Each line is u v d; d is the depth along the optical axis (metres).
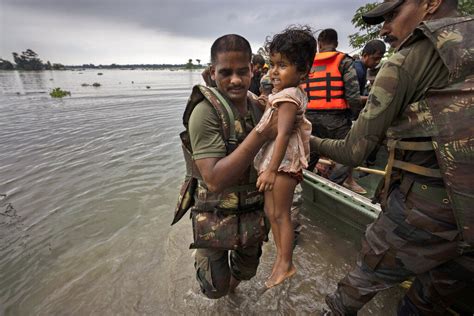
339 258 2.57
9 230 3.24
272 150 1.30
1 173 4.86
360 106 3.06
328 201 2.91
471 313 1.41
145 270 2.53
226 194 1.44
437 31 1.02
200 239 1.48
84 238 3.05
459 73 0.98
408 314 1.54
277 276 1.33
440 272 1.28
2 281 2.49
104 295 2.28
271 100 1.23
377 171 2.79
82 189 4.22
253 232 1.50
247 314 2.07
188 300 2.19
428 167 1.14
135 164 5.22
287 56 1.19
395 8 1.25
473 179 0.99
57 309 2.18
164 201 3.81
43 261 2.72
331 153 1.48
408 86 1.10
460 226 1.04
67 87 27.33
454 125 1.00
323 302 2.14
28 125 8.64
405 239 1.24
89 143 6.65
